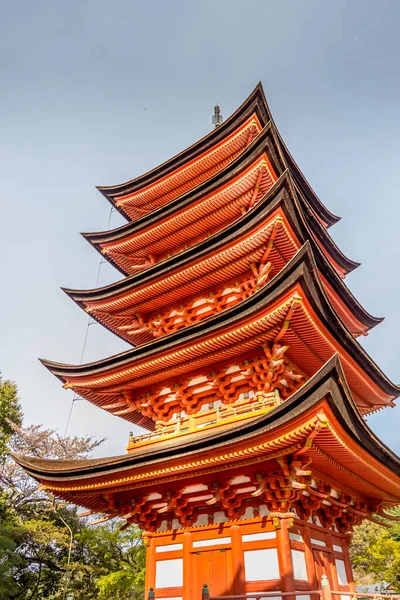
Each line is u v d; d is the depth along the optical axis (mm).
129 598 24250
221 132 21078
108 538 26297
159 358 14586
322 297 12406
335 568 12203
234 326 12695
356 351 14664
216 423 13352
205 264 15906
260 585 9930
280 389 13766
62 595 26641
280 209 13750
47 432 33469
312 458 10430
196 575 11234
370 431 10898
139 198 23672
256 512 10867
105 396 17328
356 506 14164
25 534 25406
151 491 12562
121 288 18344
